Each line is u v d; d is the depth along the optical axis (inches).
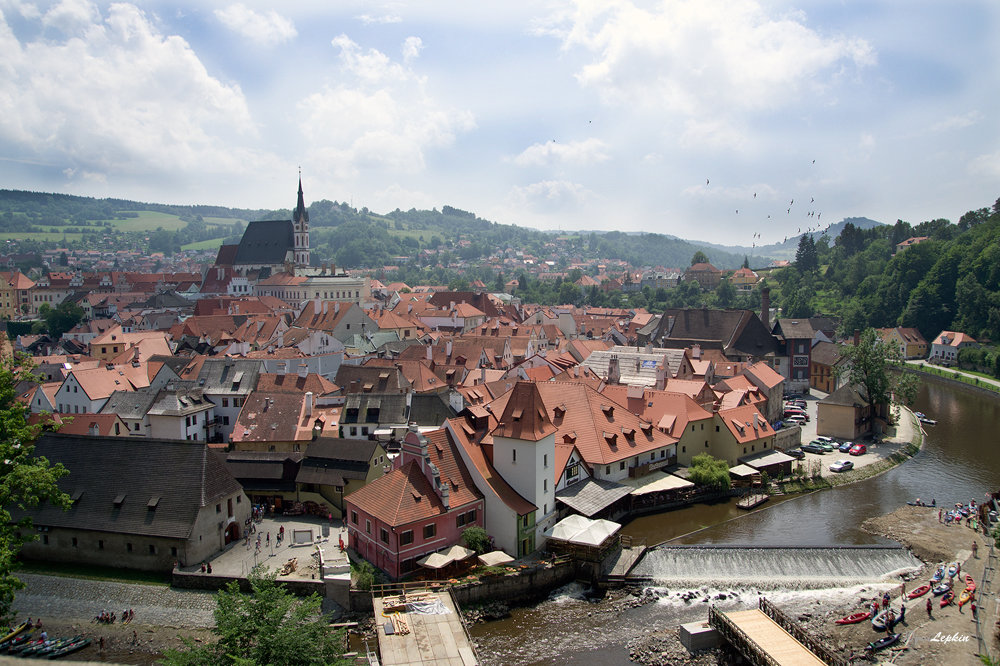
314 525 3875.5
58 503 3029.0
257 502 4106.8
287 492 4062.5
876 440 5782.5
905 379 6067.9
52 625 3019.2
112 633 2957.7
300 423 4621.1
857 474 4975.4
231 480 3686.0
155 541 3388.3
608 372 6013.8
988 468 5241.1
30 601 3193.9
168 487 3528.5
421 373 5910.4
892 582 3440.0
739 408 5039.4
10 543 2869.1
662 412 4886.8
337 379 5659.5
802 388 7839.6
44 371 6958.7
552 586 3366.1
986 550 3673.7
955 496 4616.1
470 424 4042.8
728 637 2859.3
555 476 3873.0
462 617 2866.6
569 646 2908.5
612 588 3380.9
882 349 6003.9
